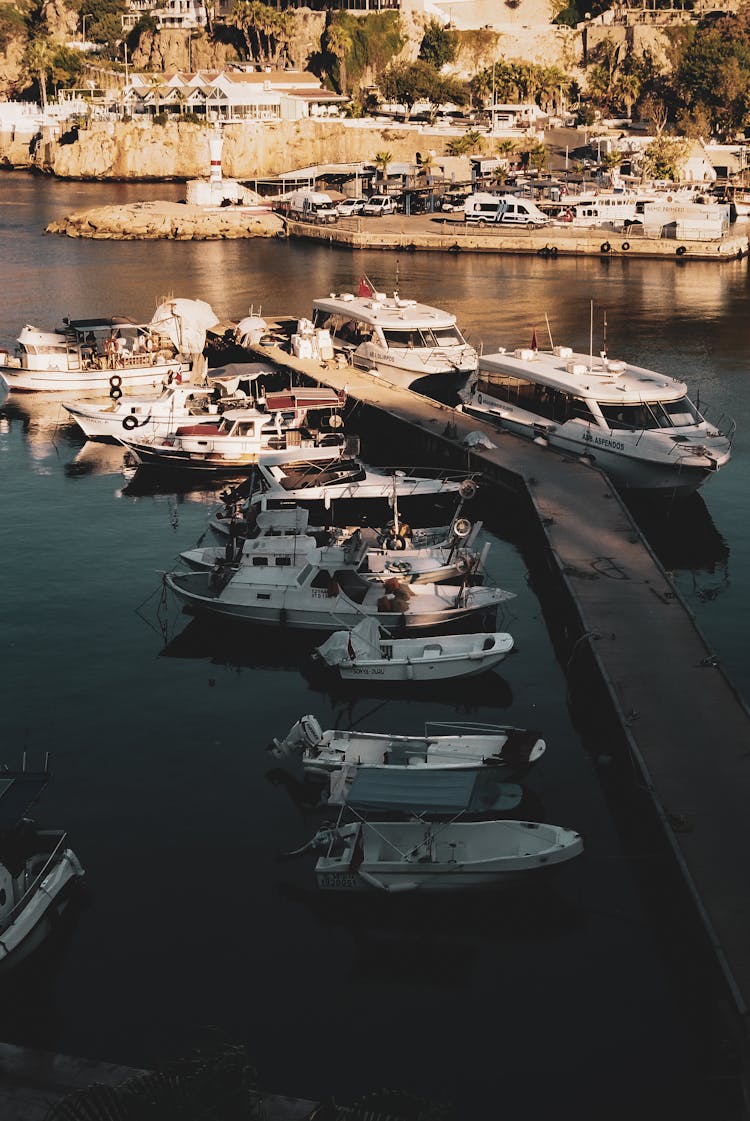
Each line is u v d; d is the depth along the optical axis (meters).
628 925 26.66
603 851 29.06
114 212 136.00
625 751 31.33
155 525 50.44
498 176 155.00
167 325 73.50
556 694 36.75
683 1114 21.66
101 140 192.00
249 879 27.91
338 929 26.45
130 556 47.00
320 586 40.94
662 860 27.80
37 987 24.61
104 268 112.50
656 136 180.75
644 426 53.84
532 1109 21.80
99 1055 22.94
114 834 29.36
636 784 29.62
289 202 147.75
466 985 24.83
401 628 40.25
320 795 31.09
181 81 199.00
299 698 36.50
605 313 92.69
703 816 27.72
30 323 87.38
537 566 46.78
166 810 30.42
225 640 40.16
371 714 35.62
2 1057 21.58
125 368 69.19
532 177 159.25
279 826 29.86
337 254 123.81
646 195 134.12
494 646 37.50
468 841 28.48
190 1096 16.59
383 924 26.67
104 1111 16.44
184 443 56.19
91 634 40.22
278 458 54.41
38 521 50.81
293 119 197.38
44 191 177.75
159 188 183.12
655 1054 23.00
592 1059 22.91
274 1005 24.20
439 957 25.67
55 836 28.81
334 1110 17.27
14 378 69.19
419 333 67.62
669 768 29.66
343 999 24.39
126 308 93.38
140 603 42.78
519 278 109.50
